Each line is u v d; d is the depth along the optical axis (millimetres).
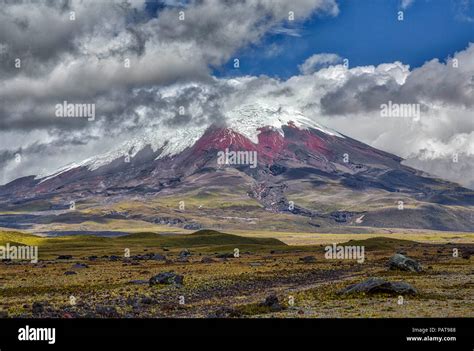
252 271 130500
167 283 96562
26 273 131750
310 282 101938
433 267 133000
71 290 89625
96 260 195500
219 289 90500
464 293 74688
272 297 66375
